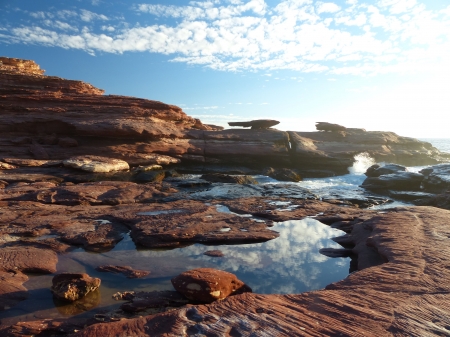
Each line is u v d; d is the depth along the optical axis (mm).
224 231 9414
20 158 22141
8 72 32219
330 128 35281
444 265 5387
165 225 9680
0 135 24234
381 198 16375
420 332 3471
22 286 5969
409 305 4090
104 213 11438
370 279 5016
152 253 8039
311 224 10789
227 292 5516
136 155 24469
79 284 5645
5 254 7324
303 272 6855
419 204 15602
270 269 7020
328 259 7652
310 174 27875
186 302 5387
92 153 23969
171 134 27438
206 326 3666
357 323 3689
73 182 19234
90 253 7945
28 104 27391
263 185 18516
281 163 29125
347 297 4395
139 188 16219
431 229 7473
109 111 28125
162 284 6203
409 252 6074
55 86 31938
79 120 25562
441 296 4332
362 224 9188
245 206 13031
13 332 4414
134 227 9602
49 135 25000
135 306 5195
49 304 5391
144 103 31047
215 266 7172
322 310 4035
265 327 3631
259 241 8992
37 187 15922
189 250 8297
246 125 32969
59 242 8391
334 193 17422
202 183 18797
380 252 6480
